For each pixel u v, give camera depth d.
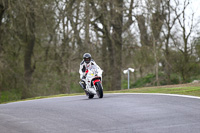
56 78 123.62
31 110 39.78
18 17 111.38
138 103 40.81
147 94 51.81
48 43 124.56
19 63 130.00
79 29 119.19
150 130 25.56
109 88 133.38
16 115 35.91
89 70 51.25
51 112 37.09
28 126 28.91
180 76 131.50
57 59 125.88
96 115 33.44
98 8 120.12
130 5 122.31
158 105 38.34
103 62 129.38
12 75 122.00
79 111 36.69
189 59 126.81
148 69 137.50
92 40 121.75
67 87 122.00
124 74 142.00
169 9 126.88
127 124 28.25
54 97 66.81
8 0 101.31
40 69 131.00
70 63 120.88
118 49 129.38
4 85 123.69
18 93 129.38
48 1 112.88
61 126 28.50
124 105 39.59
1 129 27.81
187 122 28.11
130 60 140.88
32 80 127.31
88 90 51.41
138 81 144.38
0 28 109.50
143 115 32.22
